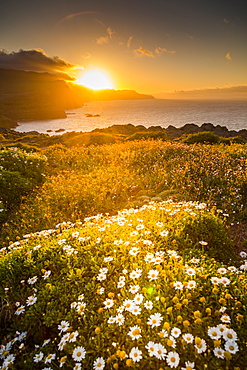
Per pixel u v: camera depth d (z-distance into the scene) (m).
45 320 3.29
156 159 13.97
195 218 5.55
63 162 15.98
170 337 2.57
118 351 2.41
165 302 3.10
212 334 2.52
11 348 3.17
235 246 5.98
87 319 3.28
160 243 4.64
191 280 3.44
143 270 3.82
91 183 10.75
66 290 3.70
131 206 8.48
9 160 13.05
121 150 17.14
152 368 2.54
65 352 2.97
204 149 15.77
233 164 11.96
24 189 10.59
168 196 8.88
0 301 3.76
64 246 4.52
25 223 7.93
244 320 2.89
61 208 8.92
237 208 7.88
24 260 4.43
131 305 3.04
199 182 9.84
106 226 5.53
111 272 3.94
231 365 2.47
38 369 2.90
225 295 3.03
